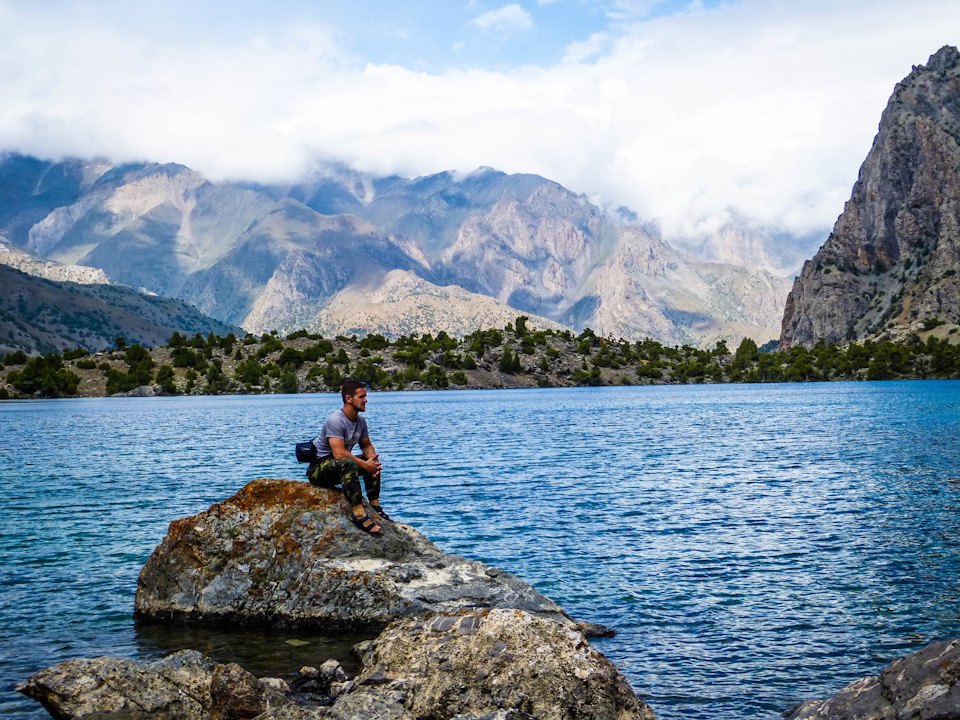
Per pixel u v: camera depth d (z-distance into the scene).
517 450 59.50
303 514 17.58
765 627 16.31
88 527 29.11
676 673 13.85
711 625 16.53
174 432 88.19
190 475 46.19
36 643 15.69
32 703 12.57
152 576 17.62
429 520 29.33
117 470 49.16
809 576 20.55
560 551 23.92
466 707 11.30
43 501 35.81
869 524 27.67
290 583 16.88
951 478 39.41
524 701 11.05
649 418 105.62
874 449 55.75
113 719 11.12
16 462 55.12
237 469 49.34
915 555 22.70
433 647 12.41
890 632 15.88
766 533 26.41
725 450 57.69
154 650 15.21
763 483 39.25
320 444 17.97
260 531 17.52
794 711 11.77
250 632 16.31
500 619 12.38
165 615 17.09
